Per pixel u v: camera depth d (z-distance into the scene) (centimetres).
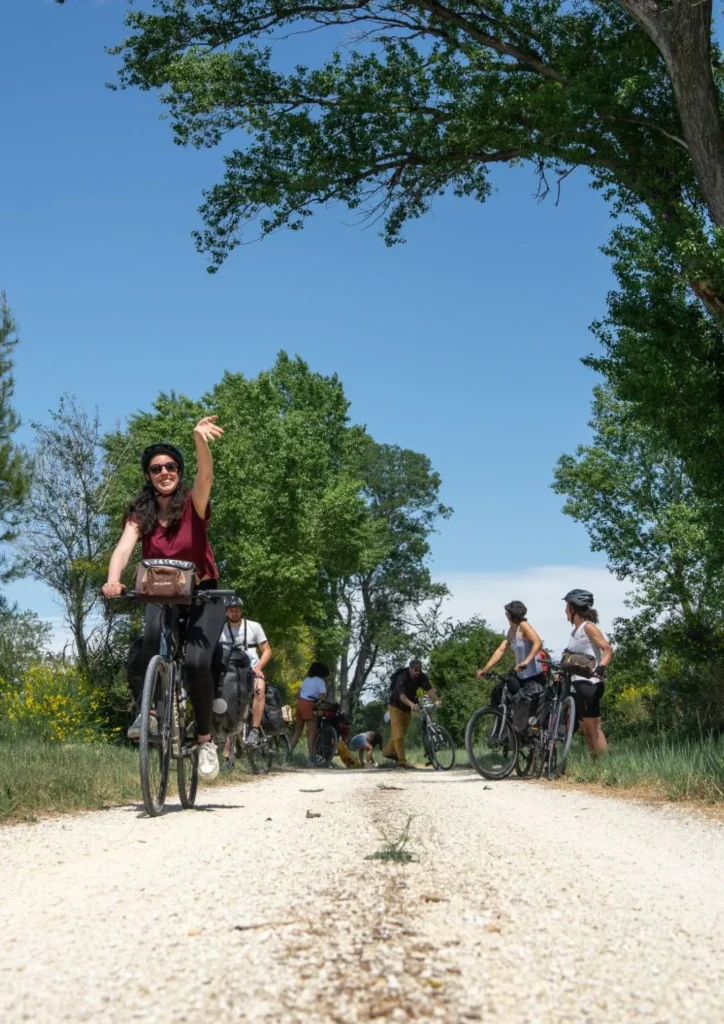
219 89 1859
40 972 187
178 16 1891
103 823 518
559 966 190
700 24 1424
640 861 363
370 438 6253
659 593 2425
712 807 659
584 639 1072
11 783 651
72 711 1802
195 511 578
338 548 3272
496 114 1786
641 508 2497
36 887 298
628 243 1296
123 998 167
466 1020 154
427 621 4362
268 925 216
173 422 2839
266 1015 154
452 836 405
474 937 208
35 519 2516
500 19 1825
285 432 2939
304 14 1877
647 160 1700
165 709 568
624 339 1290
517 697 1090
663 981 185
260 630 1164
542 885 283
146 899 262
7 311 1775
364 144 1859
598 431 2555
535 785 939
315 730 2012
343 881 274
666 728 1723
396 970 178
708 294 1252
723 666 1723
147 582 548
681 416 1274
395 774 1434
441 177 1969
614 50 1705
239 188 1895
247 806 628
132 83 1905
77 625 2486
